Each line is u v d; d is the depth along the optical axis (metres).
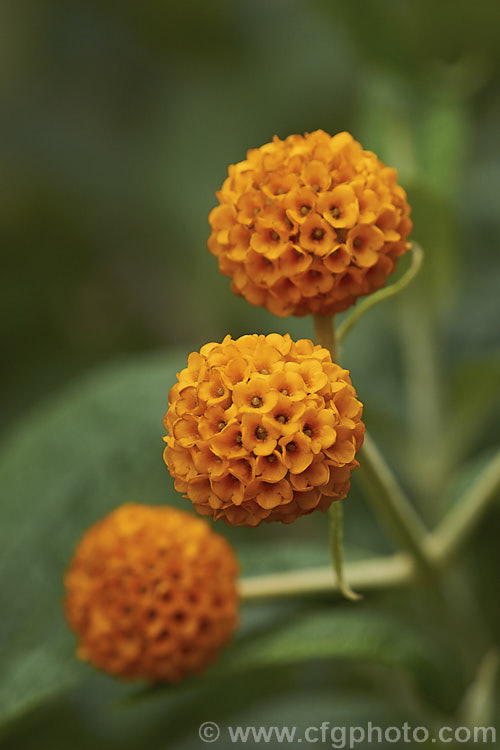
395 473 0.32
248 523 0.22
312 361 0.22
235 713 0.29
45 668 0.26
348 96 0.43
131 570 0.25
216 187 0.43
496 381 0.28
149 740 0.29
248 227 0.23
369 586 0.26
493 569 0.29
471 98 0.37
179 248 0.44
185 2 0.45
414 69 0.30
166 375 0.30
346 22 0.30
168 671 0.25
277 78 0.44
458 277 0.31
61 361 0.45
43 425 0.29
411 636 0.26
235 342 0.22
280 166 0.23
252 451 0.22
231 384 0.22
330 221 0.22
